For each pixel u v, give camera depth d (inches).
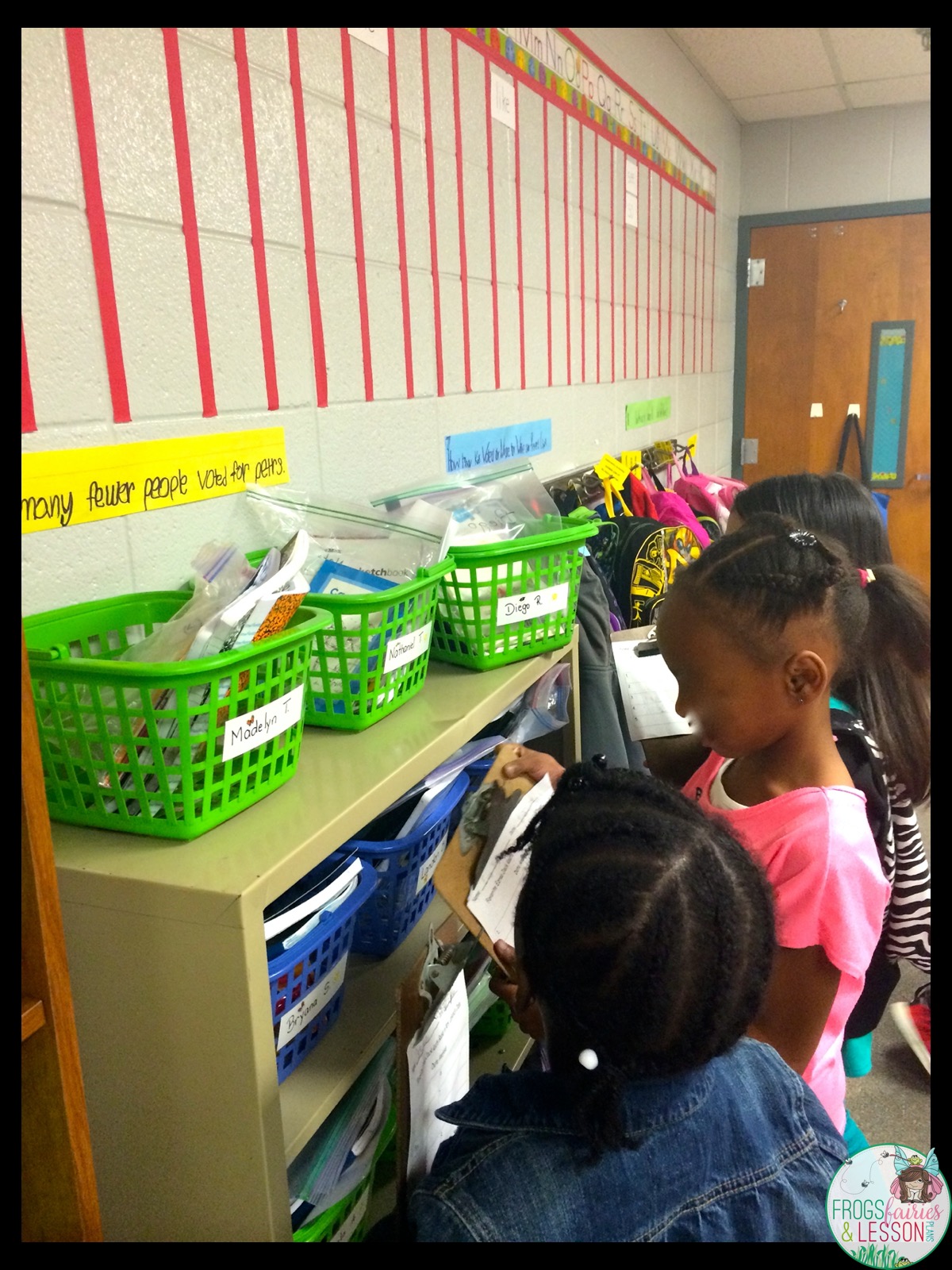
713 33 116.1
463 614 44.4
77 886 26.2
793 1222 26.0
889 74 135.9
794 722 39.1
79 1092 22.3
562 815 27.1
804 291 166.7
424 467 61.3
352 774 32.3
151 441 38.1
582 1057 24.2
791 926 37.4
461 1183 24.7
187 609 31.8
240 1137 26.4
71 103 33.7
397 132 55.7
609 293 99.3
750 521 41.8
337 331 50.7
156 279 38.0
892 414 165.6
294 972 30.3
